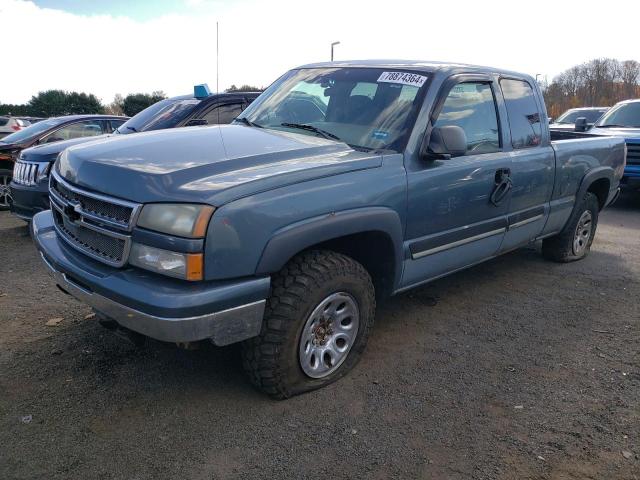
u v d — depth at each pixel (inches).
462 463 105.4
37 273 208.8
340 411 120.6
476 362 145.9
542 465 105.6
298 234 110.8
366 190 125.3
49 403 119.7
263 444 108.7
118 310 105.8
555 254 233.1
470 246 164.4
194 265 100.2
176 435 110.5
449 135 136.3
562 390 133.0
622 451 110.4
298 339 118.6
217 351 144.7
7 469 99.3
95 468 100.5
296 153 126.1
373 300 135.3
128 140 132.3
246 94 302.0
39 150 254.2
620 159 245.9
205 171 110.0
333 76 165.9
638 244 278.1
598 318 178.1
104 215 110.9
